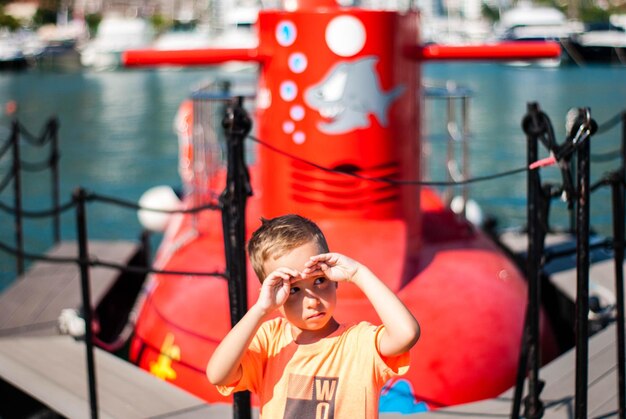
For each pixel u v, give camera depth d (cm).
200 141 805
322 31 624
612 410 522
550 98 3256
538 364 498
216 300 630
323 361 295
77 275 851
